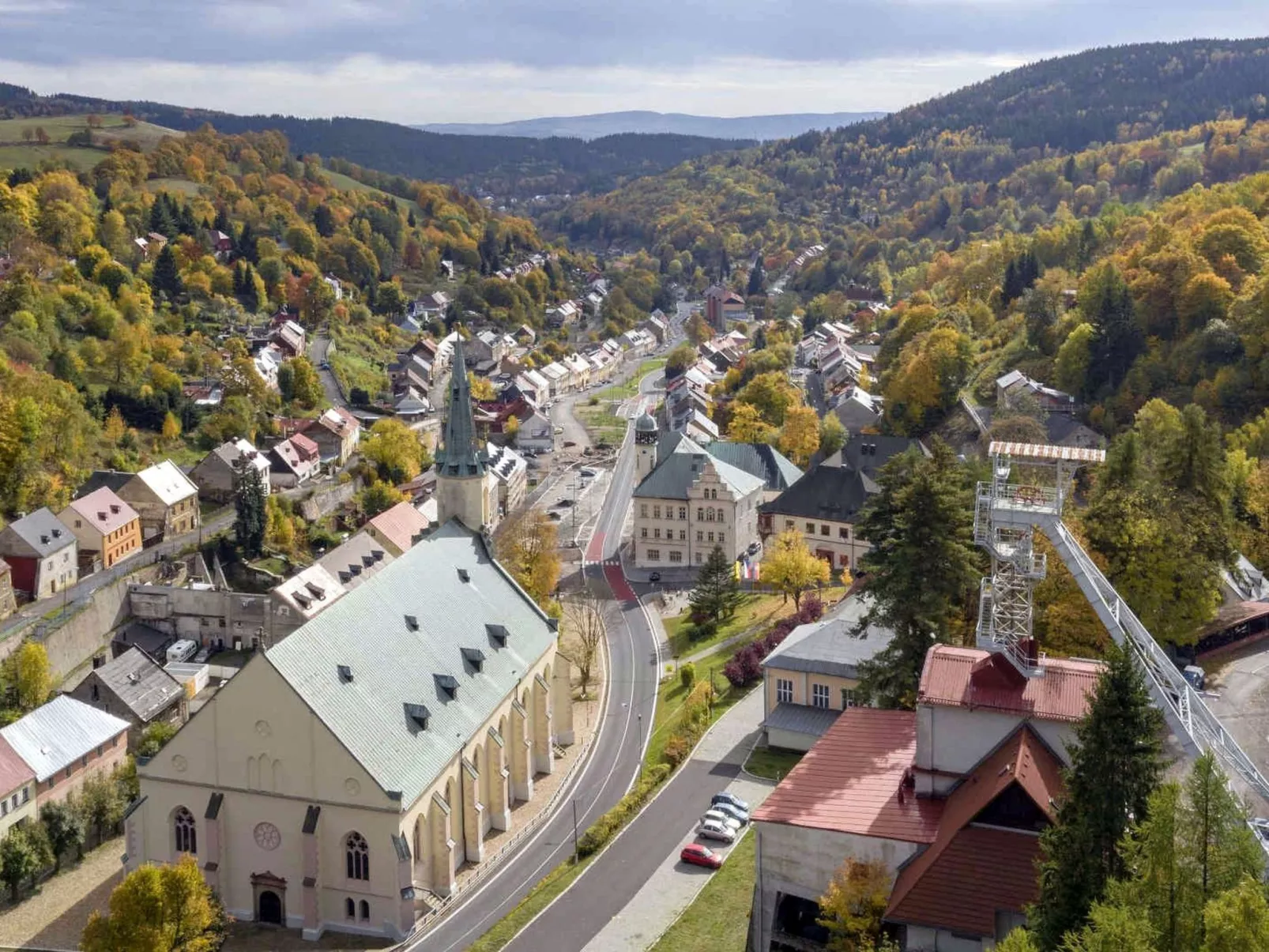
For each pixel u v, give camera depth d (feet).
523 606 402.72
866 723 286.05
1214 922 156.87
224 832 300.61
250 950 289.74
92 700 441.27
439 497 410.52
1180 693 259.19
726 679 437.99
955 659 259.19
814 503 596.29
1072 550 265.54
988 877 221.87
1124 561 353.51
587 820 351.67
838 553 591.37
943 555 301.84
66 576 569.23
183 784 302.25
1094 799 194.90
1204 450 403.75
